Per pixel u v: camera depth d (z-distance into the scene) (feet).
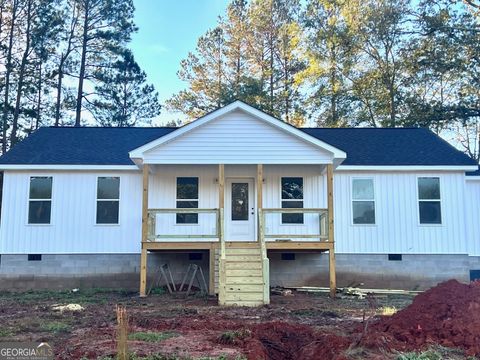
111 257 51.16
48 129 60.85
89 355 19.75
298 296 44.70
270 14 106.42
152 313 32.48
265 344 22.03
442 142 57.72
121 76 107.14
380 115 95.40
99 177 52.19
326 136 60.34
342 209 52.21
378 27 89.92
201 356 19.49
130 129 62.13
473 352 19.21
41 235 51.03
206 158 46.01
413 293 47.32
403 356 18.40
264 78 104.22
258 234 46.39
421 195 52.49
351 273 51.39
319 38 94.99
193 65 110.63
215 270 44.70
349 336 22.63
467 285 25.90
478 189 55.16
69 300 41.47
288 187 52.54
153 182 52.11
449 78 85.87
